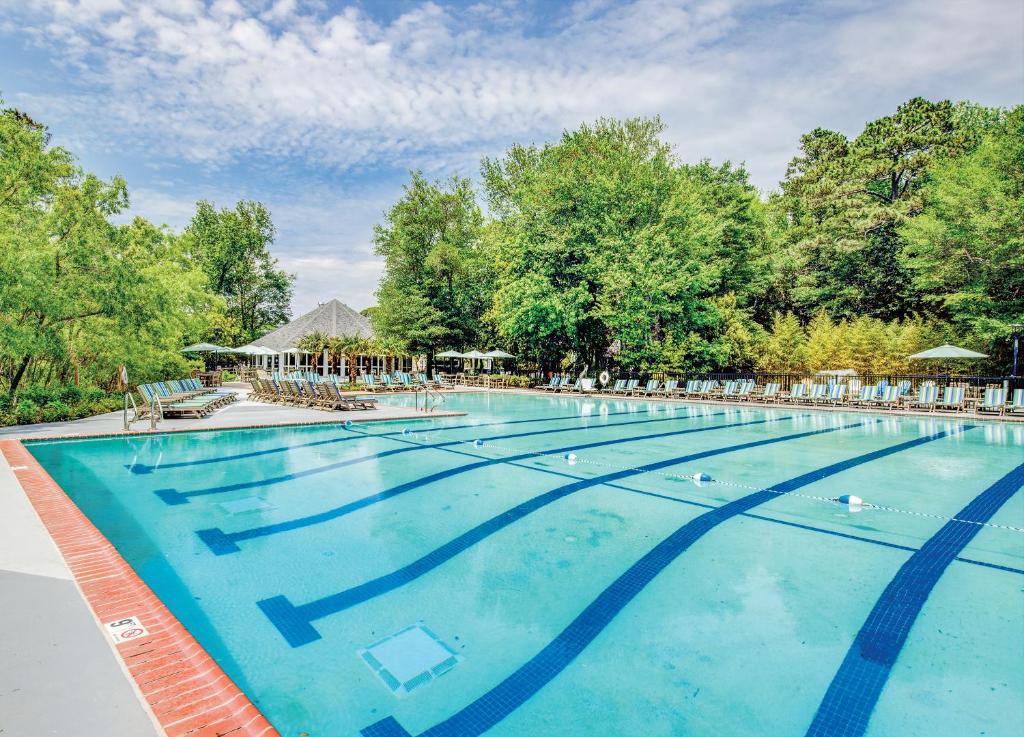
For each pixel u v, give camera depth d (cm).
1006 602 417
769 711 285
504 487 775
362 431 1343
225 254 5206
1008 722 275
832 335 2464
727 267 3091
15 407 1306
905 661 333
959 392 1727
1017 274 2045
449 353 3278
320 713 280
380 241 3841
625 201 2659
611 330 2856
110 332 1574
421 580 455
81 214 1391
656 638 362
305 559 499
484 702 292
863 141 3531
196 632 364
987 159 2231
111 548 454
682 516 639
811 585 448
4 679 259
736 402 2145
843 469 911
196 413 1509
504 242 2978
